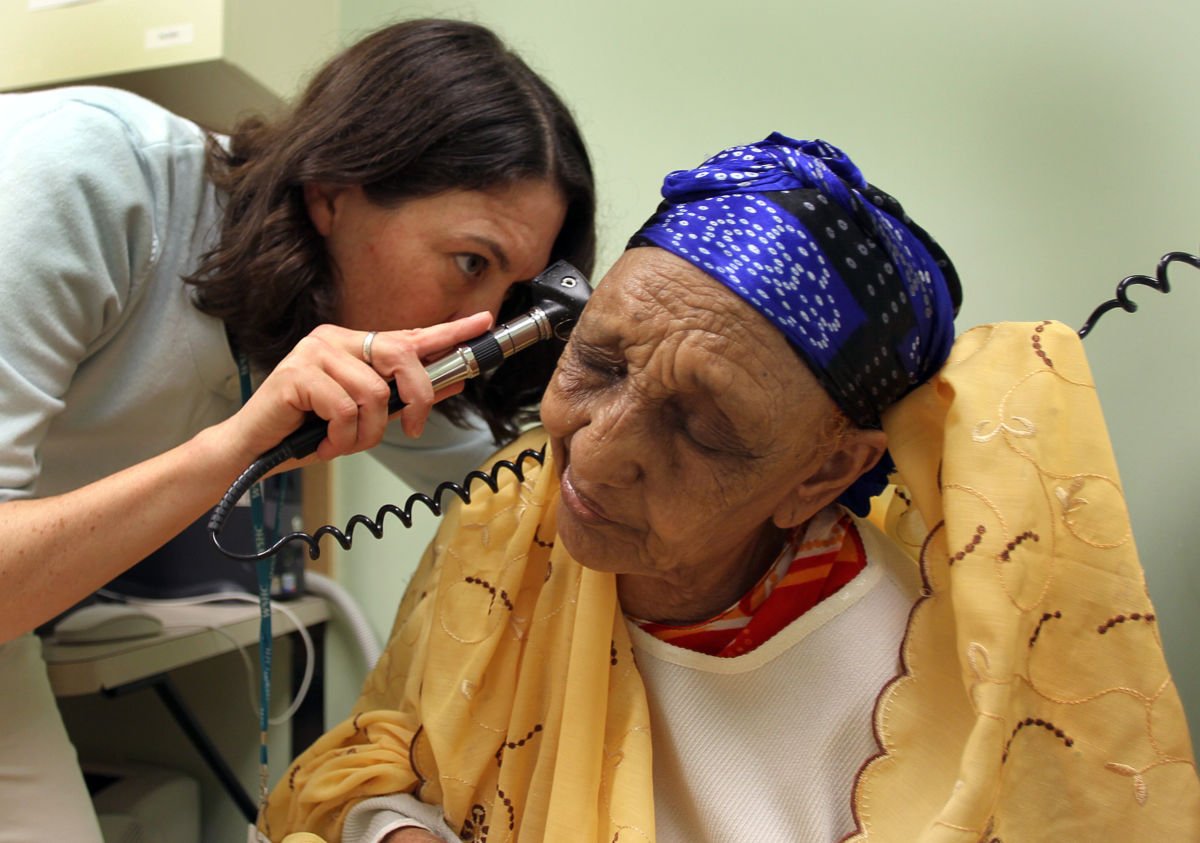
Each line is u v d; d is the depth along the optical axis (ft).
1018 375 1.88
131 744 4.71
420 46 2.42
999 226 2.85
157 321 2.60
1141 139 2.65
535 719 2.14
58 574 1.96
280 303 2.50
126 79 3.39
